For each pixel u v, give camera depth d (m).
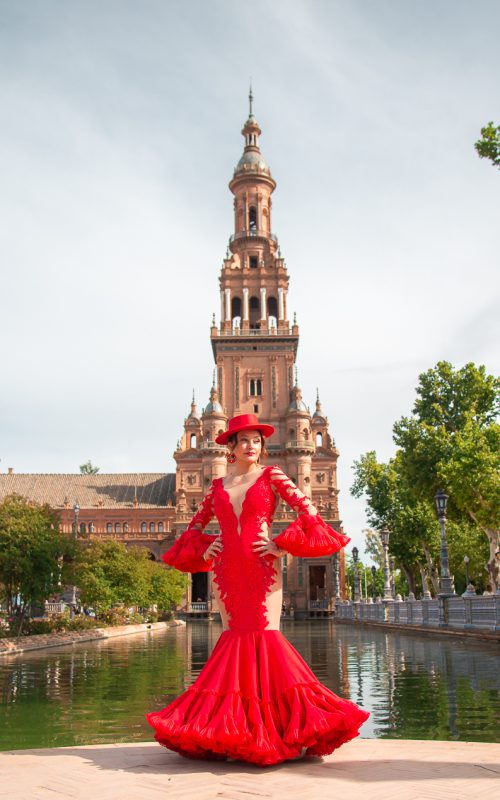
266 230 105.81
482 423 44.12
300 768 4.90
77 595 61.16
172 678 16.88
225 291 100.25
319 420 101.50
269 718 5.12
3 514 34.28
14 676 17.52
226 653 5.46
